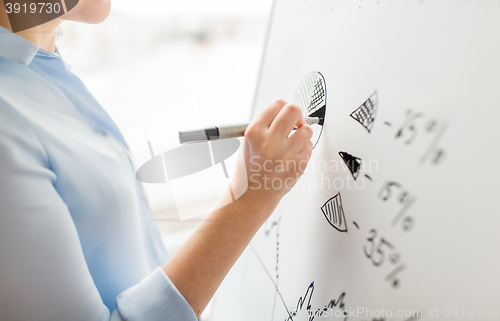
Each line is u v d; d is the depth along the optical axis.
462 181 0.22
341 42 0.38
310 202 0.41
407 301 0.25
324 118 0.40
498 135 0.21
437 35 0.26
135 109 0.92
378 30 0.32
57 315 0.25
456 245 0.22
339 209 0.35
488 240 0.21
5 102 0.24
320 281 0.36
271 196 0.34
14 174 0.22
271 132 0.32
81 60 0.88
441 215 0.23
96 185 0.30
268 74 0.62
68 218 0.26
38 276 0.23
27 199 0.23
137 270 0.38
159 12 0.92
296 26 0.53
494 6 0.21
